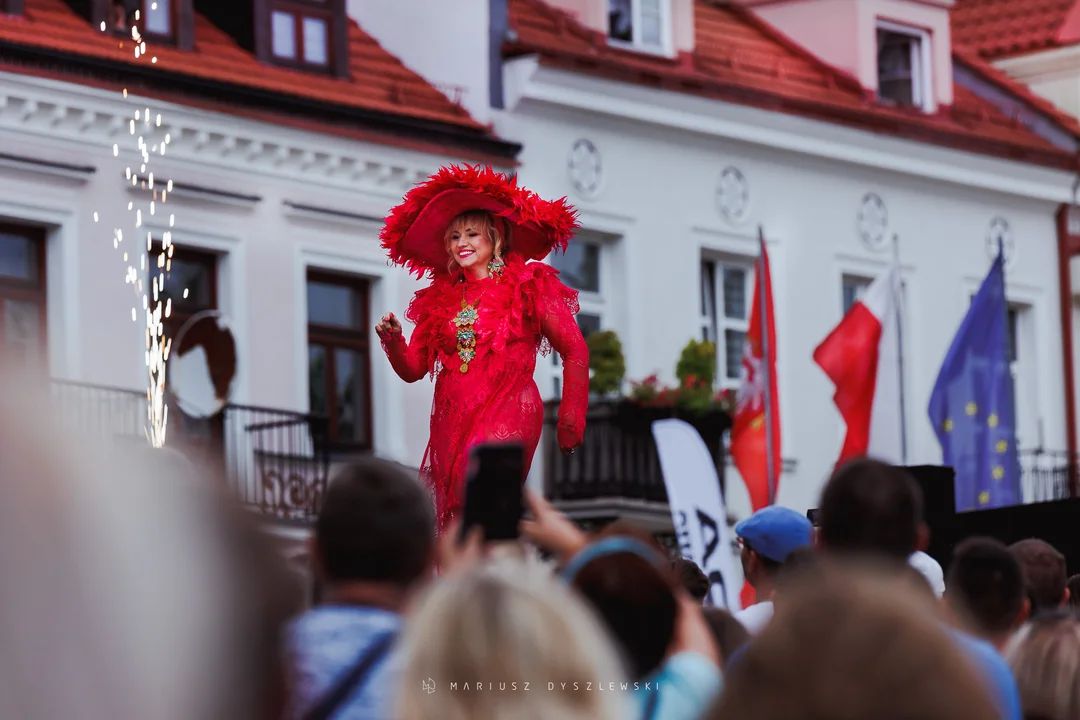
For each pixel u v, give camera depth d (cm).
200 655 438
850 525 837
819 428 4166
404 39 3719
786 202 4141
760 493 3322
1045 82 4919
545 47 3662
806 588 442
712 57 4091
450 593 520
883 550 834
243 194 3266
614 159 3844
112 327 3078
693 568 1257
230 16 3403
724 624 980
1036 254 4650
